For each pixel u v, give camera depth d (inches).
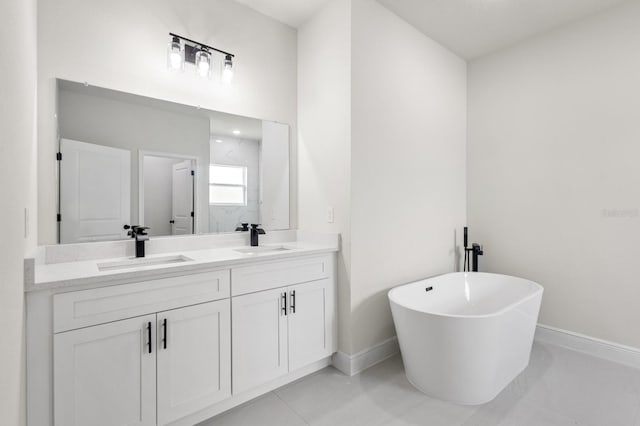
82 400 52.0
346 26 89.3
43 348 48.9
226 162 92.5
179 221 84.1
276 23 102.9
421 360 77.4
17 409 38.2
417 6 96.2
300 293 82.8
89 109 71.1
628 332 92.3
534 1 92.9
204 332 65.9
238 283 71.3
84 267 60.1
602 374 85.7
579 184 101.4
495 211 121.3
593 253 98.7
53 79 66.7
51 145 66.2
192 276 64.2
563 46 104.8
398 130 101.5
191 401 63.6
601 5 94.6
